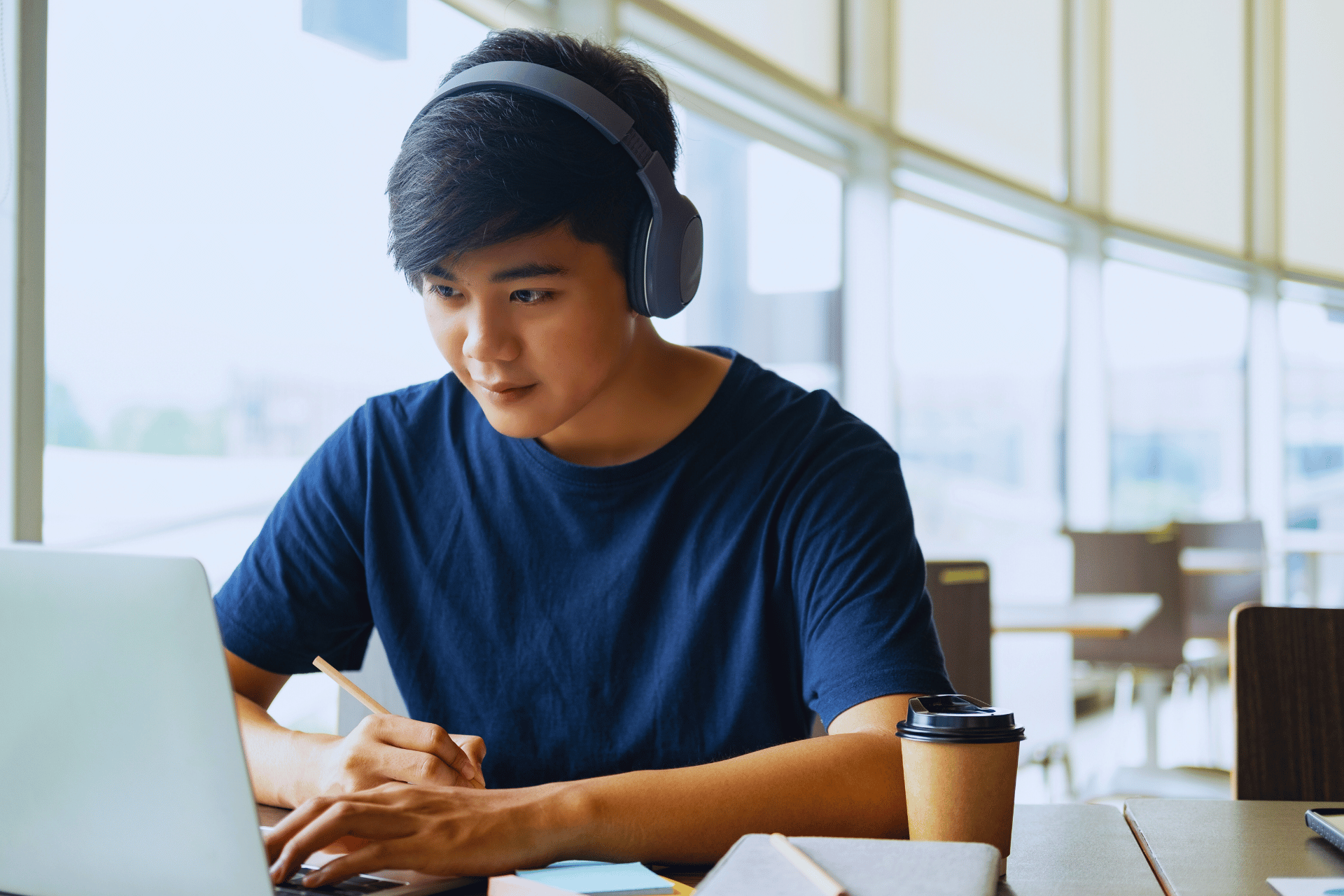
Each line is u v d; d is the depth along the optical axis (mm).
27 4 1427
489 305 837
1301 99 6281
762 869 629
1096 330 5168
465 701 1071
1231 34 6020
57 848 643
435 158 805
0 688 644
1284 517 6266
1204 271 6004
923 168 4074
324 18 2043
